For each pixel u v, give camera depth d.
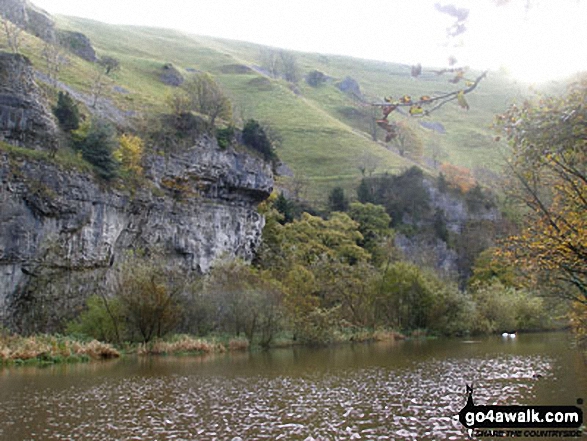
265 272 56.97
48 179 43.59
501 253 18.31
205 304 47.00
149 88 102.62
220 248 64.62
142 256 51.44
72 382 27.05
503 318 65.56
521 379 27.39
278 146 123.75
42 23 98.50
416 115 7.34
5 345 35.50
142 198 54.09
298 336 50.81
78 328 41.69
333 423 18.25
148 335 42.94
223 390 24.80
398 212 100.56
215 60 177.25
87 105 64.69
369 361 36.47
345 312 59.69
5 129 44.16
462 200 102.62
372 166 117.44
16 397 23.09
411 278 61.31
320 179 114.25
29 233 41.44
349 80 170.12
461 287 92.62
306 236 78.62
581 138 10.81
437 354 40.91
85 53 102.81
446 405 21.12
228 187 67.81
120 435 16.84
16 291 40.53
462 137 139.25
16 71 46.81
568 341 48.84
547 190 19.88
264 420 18.72
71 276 45.62
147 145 60.19
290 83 163.75
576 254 15.66
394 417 19.09
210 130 67.31
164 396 23.30
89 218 46.97
